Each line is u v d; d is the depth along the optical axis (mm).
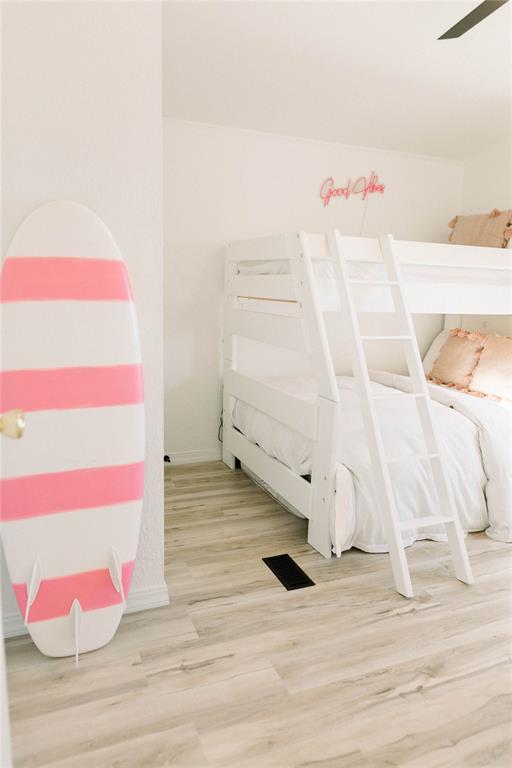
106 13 1653
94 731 1437
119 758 1357
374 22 2459
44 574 1676
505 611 2041
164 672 1663
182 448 3656
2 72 1575
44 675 1641
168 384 3541
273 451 2842
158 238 1841
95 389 1705
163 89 2965
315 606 2031
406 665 1726
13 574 1651
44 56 1609
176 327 3504
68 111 1663
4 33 1559
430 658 1762
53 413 1658
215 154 3408
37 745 1389
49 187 1683
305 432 2482
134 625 1896
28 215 1654
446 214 4219
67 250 1671
